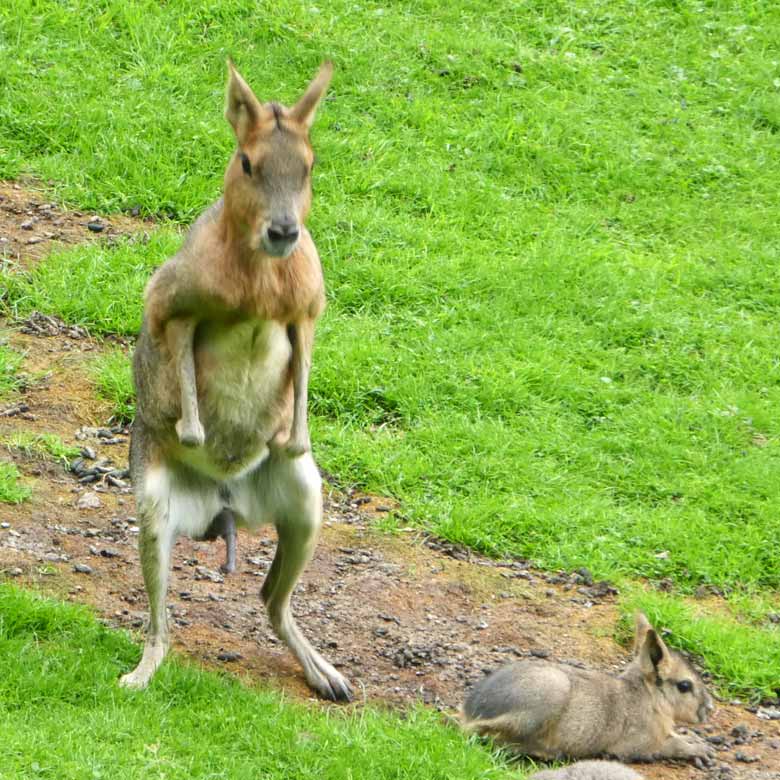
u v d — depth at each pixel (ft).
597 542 40.86
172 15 63.72
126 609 34.24
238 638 34.22
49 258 49.96
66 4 63.21
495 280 52.90
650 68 68.03
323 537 39.68
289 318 30.30
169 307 30.07
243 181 28.78
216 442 31.27
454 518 40.91
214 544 38.81
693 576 40.37
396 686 33.27
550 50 68.03
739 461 45.29
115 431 42.98
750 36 70.90
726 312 53.67
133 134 57.00
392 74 63.67
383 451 43.70
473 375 47.67
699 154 62.90
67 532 37.24
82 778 25.90
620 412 47.32
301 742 28.73
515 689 30.83
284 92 60.85
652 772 31.73
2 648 30.27
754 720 34.83
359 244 53.67
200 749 27.81
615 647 36.47
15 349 45.60
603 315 52.08
